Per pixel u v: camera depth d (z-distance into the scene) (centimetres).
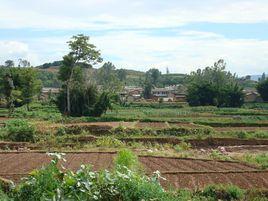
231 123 6047
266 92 12156
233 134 4672
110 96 7000
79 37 7975
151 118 6669
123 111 8906
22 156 2948
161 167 2539
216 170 2436
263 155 3219
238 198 1634
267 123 6047
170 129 4694
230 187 1691
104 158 2866
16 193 957
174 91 16462
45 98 12538
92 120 6203
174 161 2816
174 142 4238
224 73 13438
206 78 13362
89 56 8100
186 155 3142
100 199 940
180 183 2012
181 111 8812
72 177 937
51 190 910
